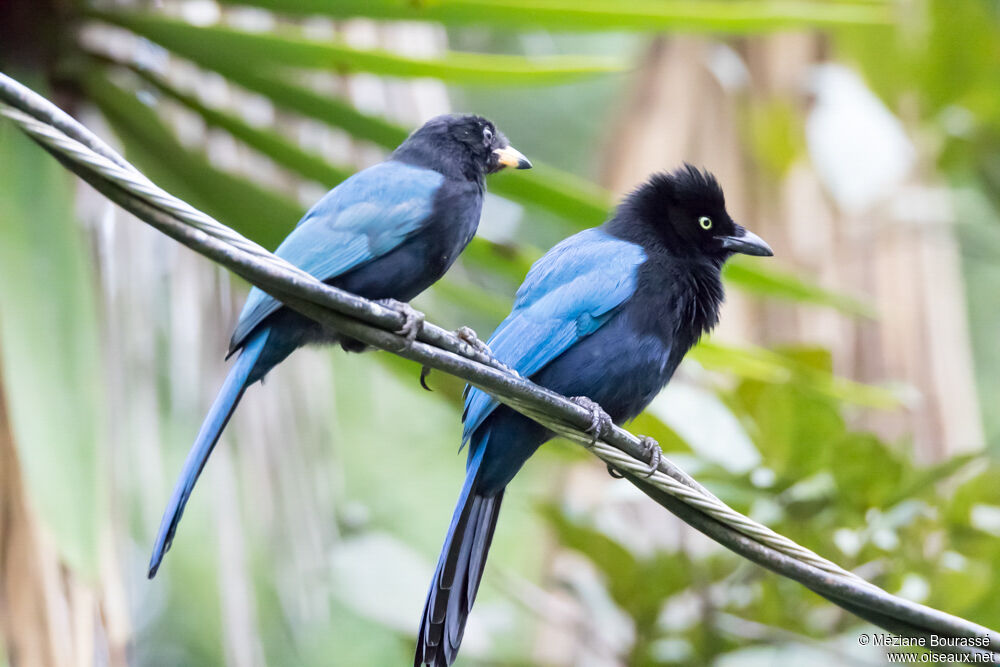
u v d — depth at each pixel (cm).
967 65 1872
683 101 2038
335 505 1566
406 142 1052
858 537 1200
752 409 1213
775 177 1981
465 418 944
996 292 2369
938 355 1908
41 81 1192
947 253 1991
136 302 1228
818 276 1941
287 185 1345
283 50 1191
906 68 1892
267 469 1289
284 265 748
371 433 2234
